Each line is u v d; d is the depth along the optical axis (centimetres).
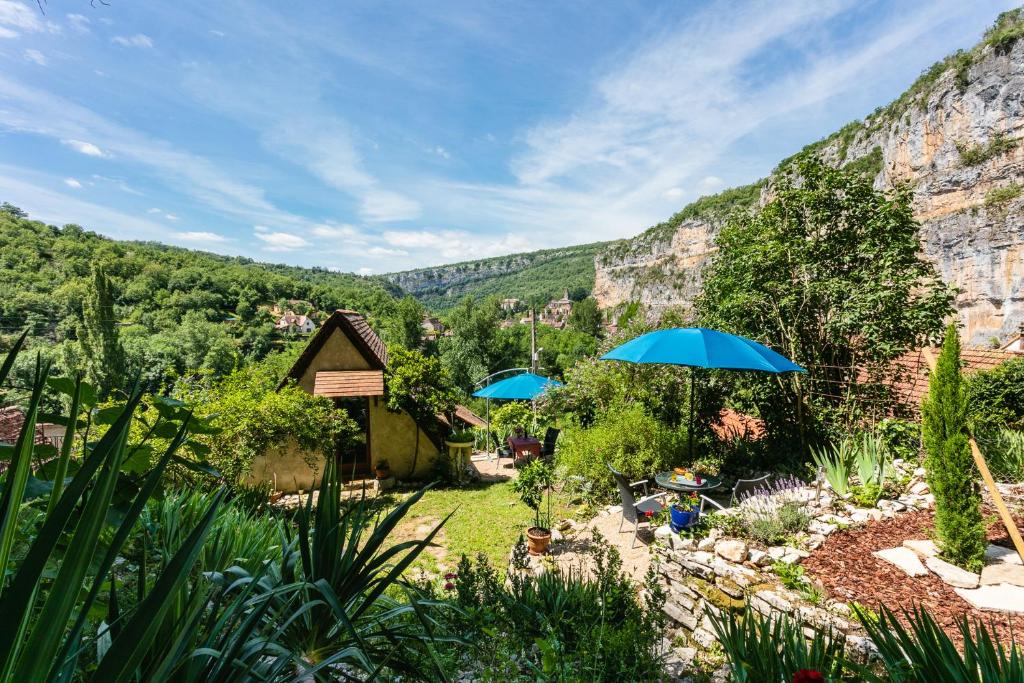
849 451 643
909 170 5956
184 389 892
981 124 4975
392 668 241
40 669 83
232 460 782
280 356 3994
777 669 256
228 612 155
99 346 4169
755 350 690
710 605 439
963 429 440
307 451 990
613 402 1047
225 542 275
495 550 701
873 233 805
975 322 4878
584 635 296
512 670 280
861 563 454
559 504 889
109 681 92
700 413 927
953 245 5094
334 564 239
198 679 146
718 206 10944
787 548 480
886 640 242
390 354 1274
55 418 203
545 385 1391
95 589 92
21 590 81
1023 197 4481
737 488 651
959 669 212
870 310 763
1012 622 363
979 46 5172
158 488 244
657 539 546
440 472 1223
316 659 224
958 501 438
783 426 843
